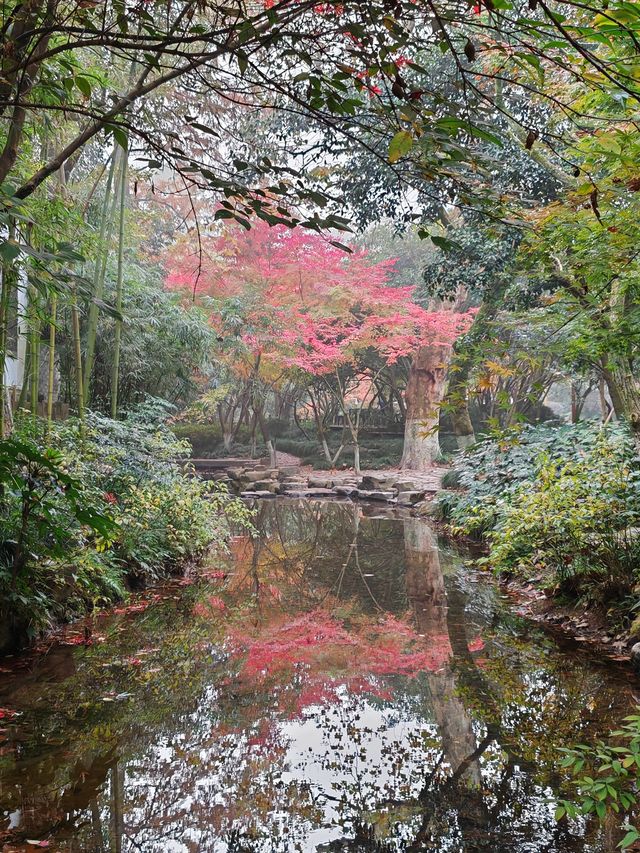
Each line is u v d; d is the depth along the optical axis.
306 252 15.55
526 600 6.29
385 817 2.57
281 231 14.74
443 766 3.04
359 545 9.85
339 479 19.06
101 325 9.91
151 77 6.19
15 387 7.77
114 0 1.80
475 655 4.73
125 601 6.16
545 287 10.08
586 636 5.09
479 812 2.64
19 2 1.96
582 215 4.23
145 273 12.09
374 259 22.95
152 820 2.52
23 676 4.19
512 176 8.51
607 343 5.99
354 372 23.92
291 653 4.79
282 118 9.62
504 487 9.12
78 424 7.16
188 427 25.92
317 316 17.08
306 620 5.75
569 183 7.52
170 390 12.82
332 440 26.19
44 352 10.02
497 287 11.30
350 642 5.07
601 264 4.63
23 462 4.05
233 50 1.63
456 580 7.43
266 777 2.90
